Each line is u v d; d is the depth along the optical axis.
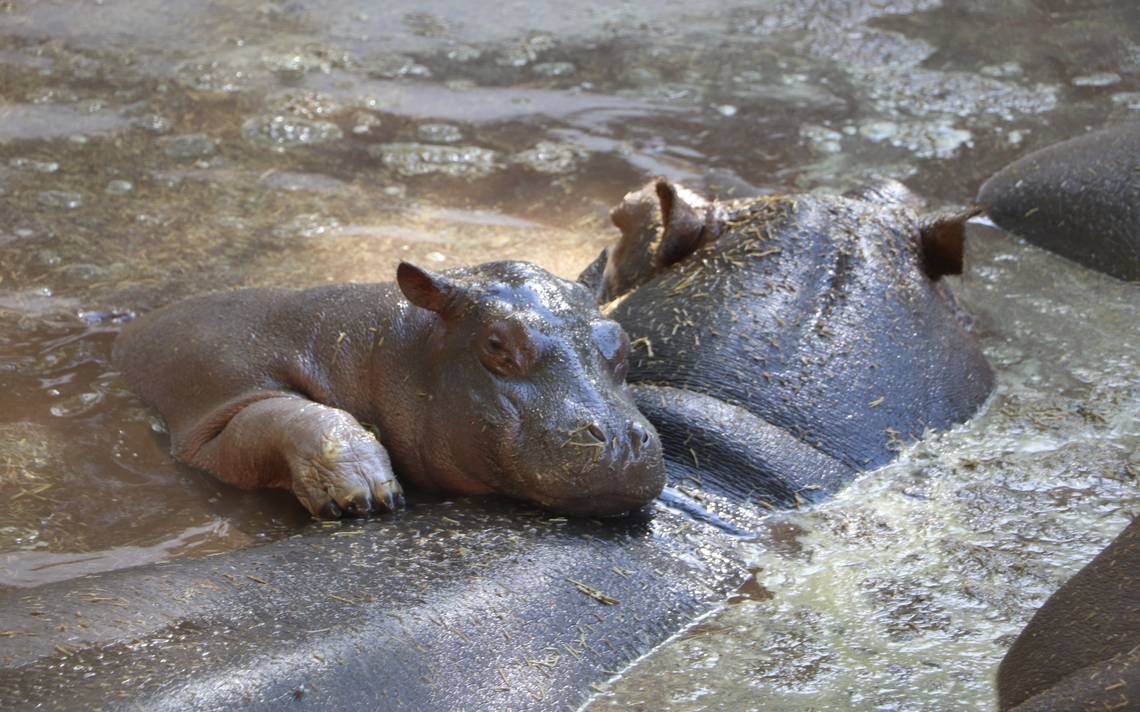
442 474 10.36
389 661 7.87
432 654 8.04
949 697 8.39
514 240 15.49
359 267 14.62
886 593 9.52
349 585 8.58
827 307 12.02
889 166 17.81
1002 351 13.32
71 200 15.95
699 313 11.91
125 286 14.02
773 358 11.53
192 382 11.66
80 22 22.11
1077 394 12.53
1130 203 15.38
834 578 9.70
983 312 14.18
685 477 10.52
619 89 20.36
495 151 18.05
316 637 7.91
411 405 10.53
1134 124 16.67
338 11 23.30
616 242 15.38
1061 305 14.44
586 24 23.11
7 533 10.03
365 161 17.61
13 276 14.11
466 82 20.44
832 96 20.19
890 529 10.34
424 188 16.91
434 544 9.19
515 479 9.77
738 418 11.01
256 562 8.84
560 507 9.67
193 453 11.18
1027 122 19.30
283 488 10.88
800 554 9.97
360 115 19.00
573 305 10.21
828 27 23.03
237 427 10.76
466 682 8.00
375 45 21.77
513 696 8.06
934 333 12.31
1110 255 15.34
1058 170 16.12
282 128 18.42
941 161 18.03
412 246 15.20
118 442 11.45
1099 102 19.97
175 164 17.19
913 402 11.68
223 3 23.39
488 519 9.65
